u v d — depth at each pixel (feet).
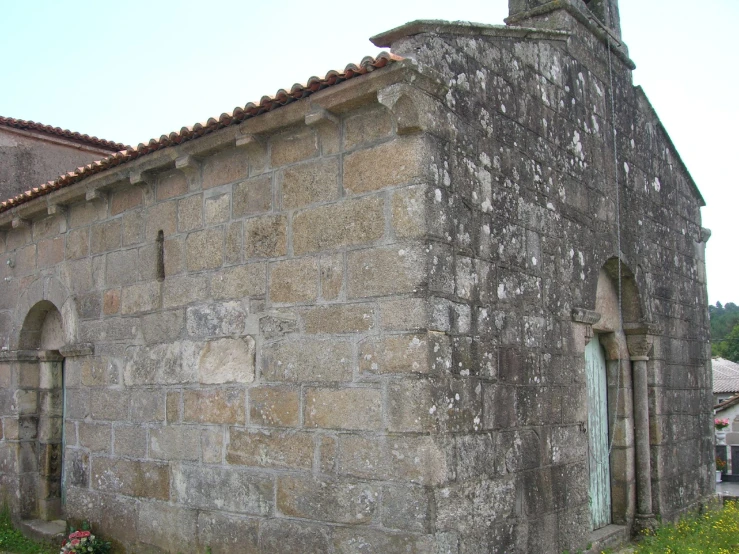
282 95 21.43
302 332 21.85
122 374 27.94
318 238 21.81
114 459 27.78
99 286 29.58
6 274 35.29
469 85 22.65
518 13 30.53
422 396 19.17
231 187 24.53
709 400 39.40
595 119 30.76
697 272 40.04
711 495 37.93
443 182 20.65
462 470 20.12
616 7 34.22
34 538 31.12
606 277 31.83
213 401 24.13
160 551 25.31
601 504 30.76
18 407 33.63
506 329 22.90
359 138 21.18
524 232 24.53
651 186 35.50
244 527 22.65
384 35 21.29
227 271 24.30
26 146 45.14
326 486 20.68
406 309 19.62
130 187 28.48
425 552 18.65
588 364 31.22
